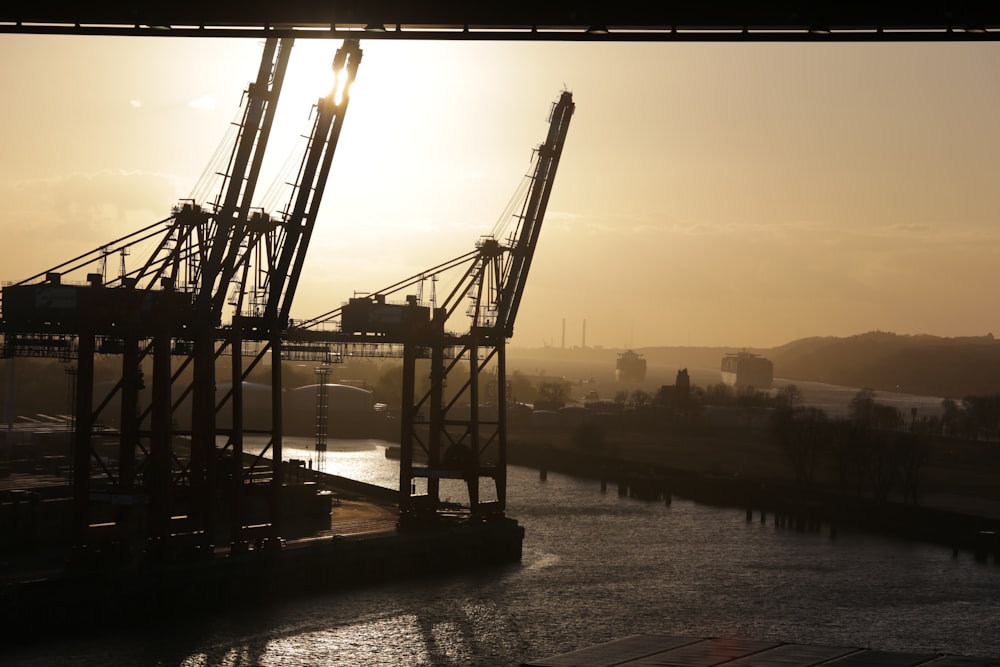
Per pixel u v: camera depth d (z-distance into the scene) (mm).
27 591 89312
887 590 114625
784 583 116875
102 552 98562
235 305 107750
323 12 55000
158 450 99688
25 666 81250
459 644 89688
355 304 124500
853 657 62312
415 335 125438
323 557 109500
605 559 128500
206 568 100125
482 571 120062
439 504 129750
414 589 110438
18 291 98812
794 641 92438
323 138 108875
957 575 123562
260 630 92812
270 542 107688
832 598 110062
